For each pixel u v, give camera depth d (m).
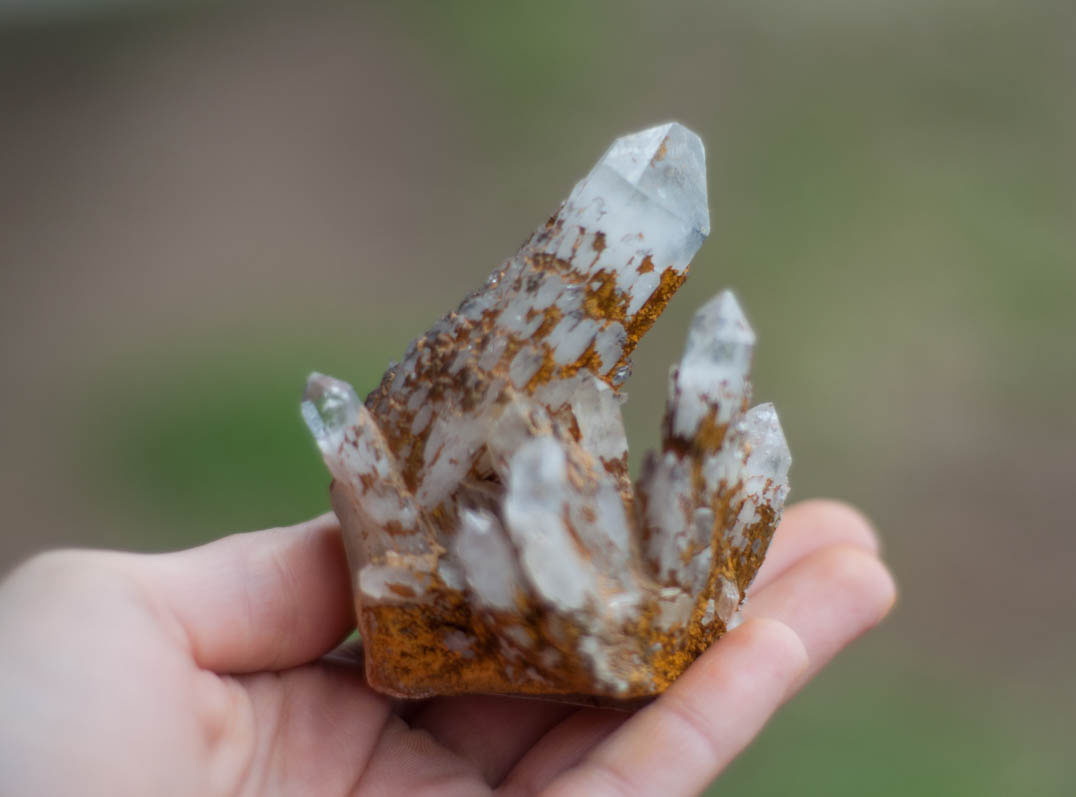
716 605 0.31
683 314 0.62
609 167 0.31
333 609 0.32
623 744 0.29
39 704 0.28
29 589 0.29
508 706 0.33
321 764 0.31
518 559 0.29
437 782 0.31
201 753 0.30
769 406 0.32
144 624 0.29
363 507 0.30
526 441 0.30
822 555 0.35
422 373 0.31
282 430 0.55
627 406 0.56
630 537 0.30
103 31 1.05
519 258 0.31
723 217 0.71
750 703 0.30
